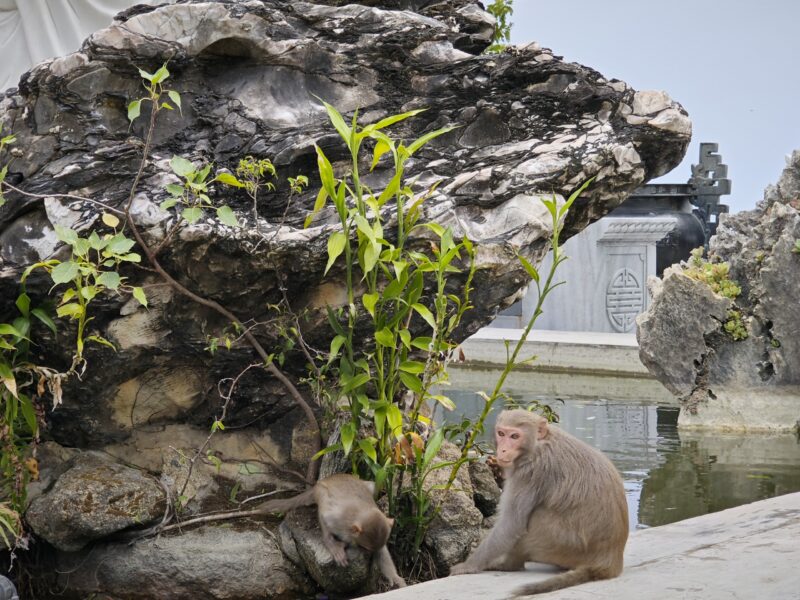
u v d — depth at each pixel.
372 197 5.56
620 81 6.82
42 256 5.83
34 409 5.91
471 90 6.67
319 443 6.17
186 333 6.03
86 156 6.10
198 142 6.33
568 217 6.75
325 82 6.57
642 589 4.21
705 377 10.88
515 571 4.74
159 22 6.28
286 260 5.86
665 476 8.27
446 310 6.19
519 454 4.55
